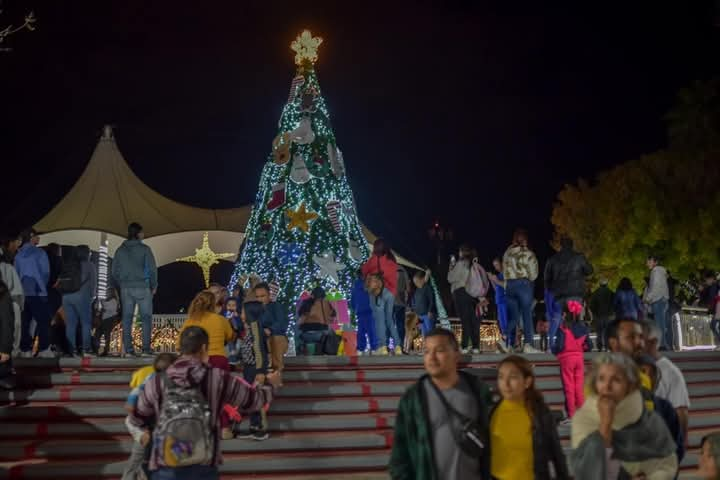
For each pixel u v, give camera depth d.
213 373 5.66
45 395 11.15
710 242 34.47
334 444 10.41
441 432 5.00
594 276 39.88
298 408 11.29
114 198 25.19
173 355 7.00
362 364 13.09
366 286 14.40
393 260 14.60
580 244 41.72
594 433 4.98
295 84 20.45
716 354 14.70
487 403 5.17
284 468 9.81
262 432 10.30
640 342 6.23
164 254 27.31
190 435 5.38
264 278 19.05
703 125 36.75
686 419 6.39
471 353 14.22
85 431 10.36
